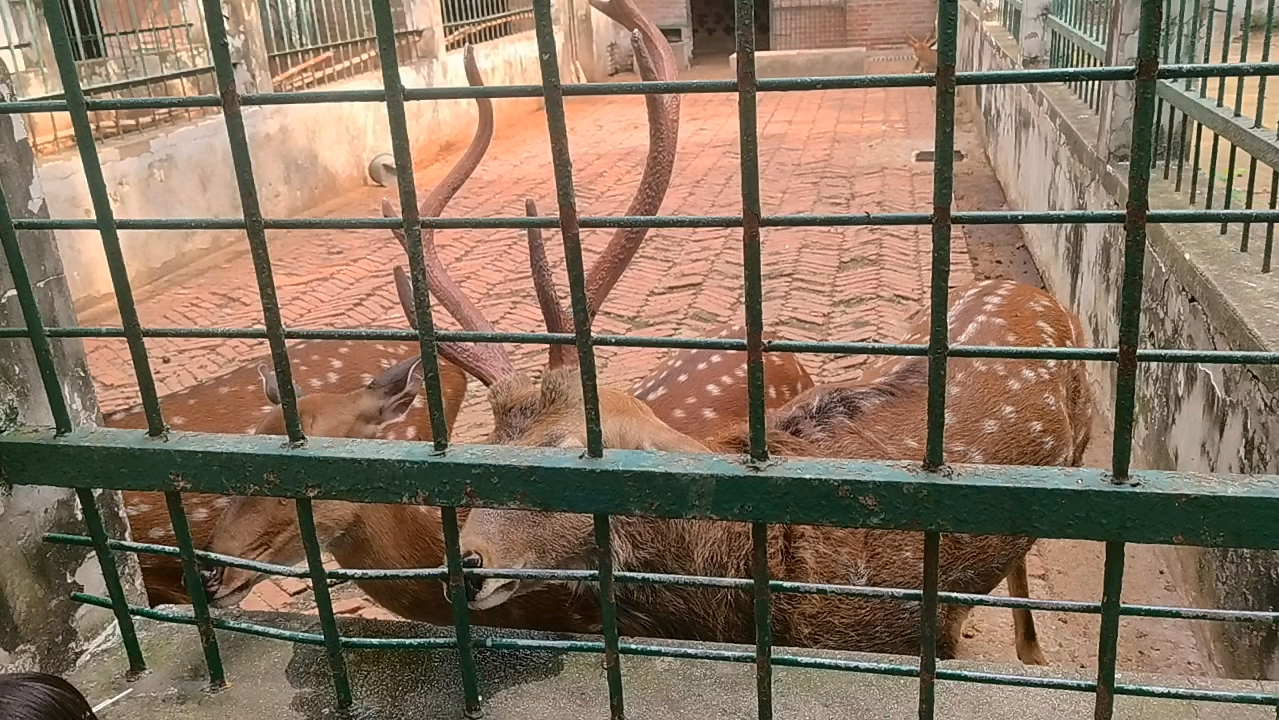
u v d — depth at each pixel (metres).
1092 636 3.72
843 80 1.57
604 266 2.84
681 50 21.28
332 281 8.17
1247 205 3.65
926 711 1.90
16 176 2.33
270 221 1.85
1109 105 5.06
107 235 1.93
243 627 2.23
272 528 2.95
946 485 1.74
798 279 7.43
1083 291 5.79
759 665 1.94
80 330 2.04
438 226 1.79
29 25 7.87
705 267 7.79
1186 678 2.17
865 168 10.96
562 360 2.84
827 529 2.83
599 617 2.88
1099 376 5.30
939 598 1.82
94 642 2.51
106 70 8.70
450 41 14.04
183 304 7.85
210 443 2.05
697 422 3.90
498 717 2.20
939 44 1.53
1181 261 3.82
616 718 2.07
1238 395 3.19
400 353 4.82
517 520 2.50
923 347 1.69
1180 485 1.69
